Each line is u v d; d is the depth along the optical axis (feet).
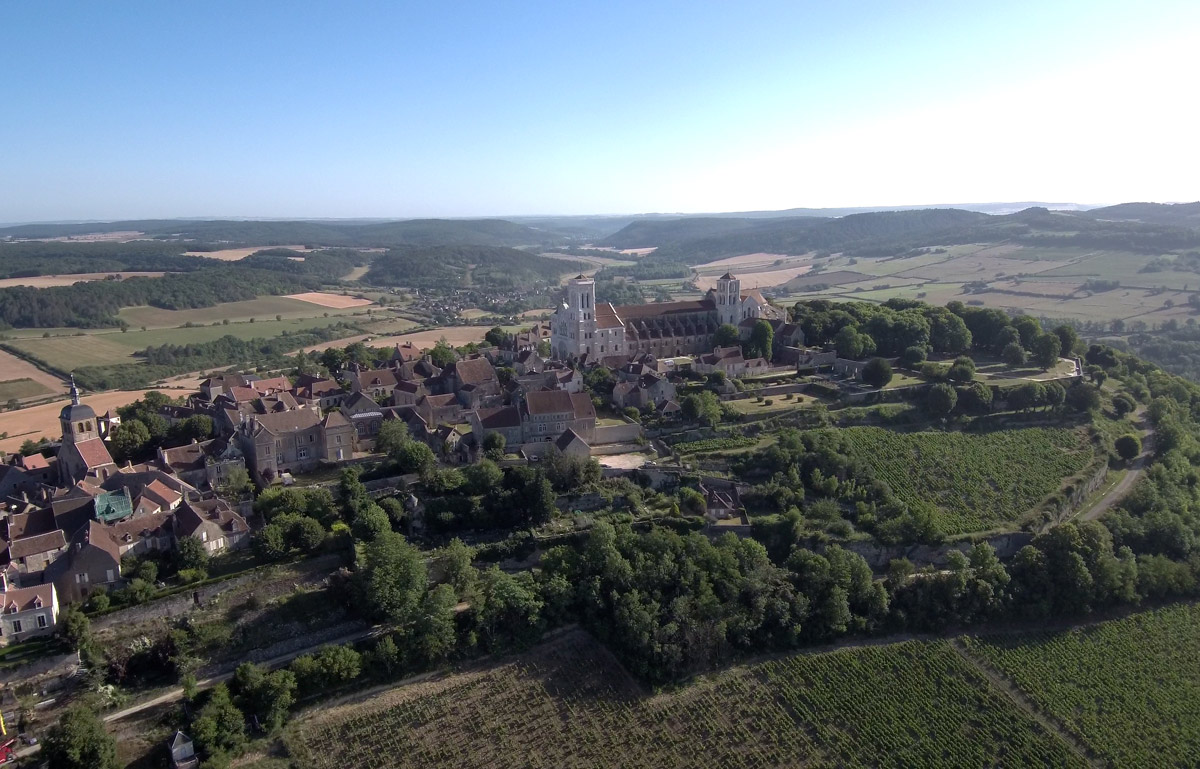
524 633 494.59
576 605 516.73
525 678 468.75
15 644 426.51
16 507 529.45
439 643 471.62
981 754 440.45
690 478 621.31
